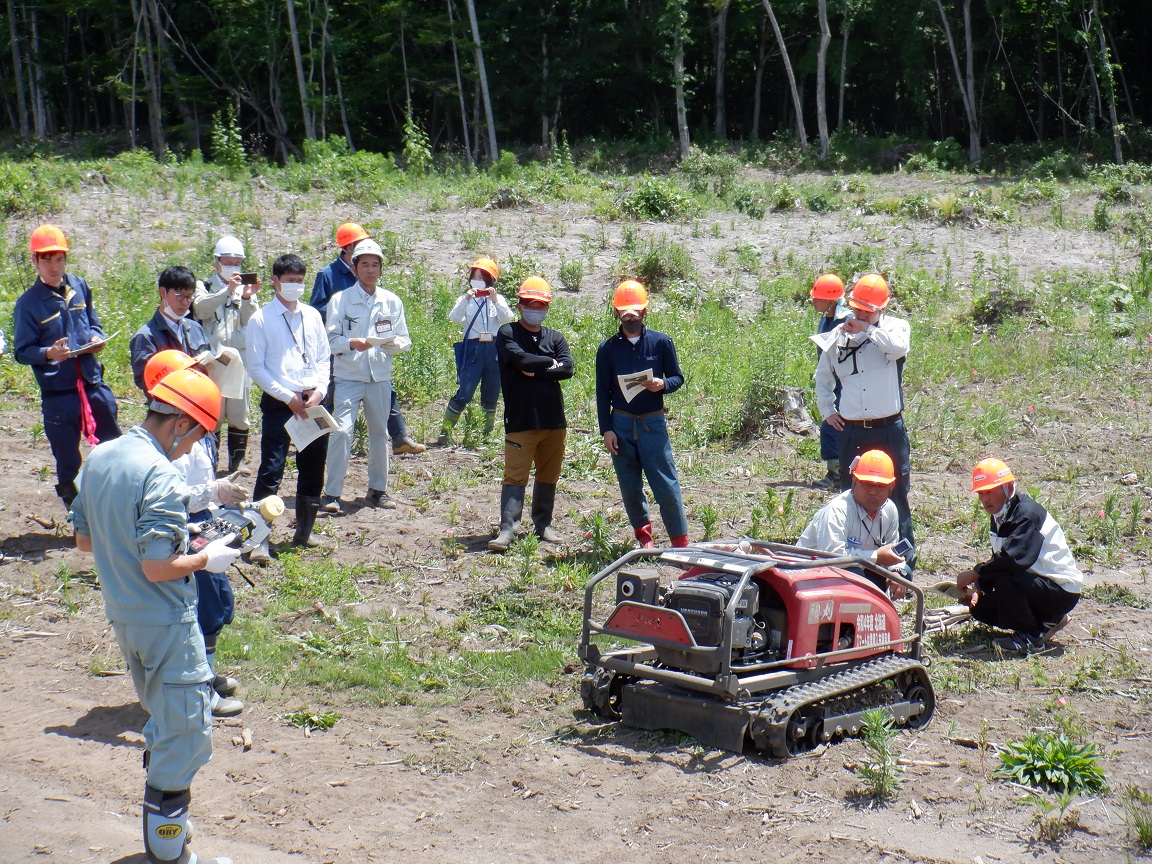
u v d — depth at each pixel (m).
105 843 4.48
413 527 8.87
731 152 40.78
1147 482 10.03
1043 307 16.00
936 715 5.86
